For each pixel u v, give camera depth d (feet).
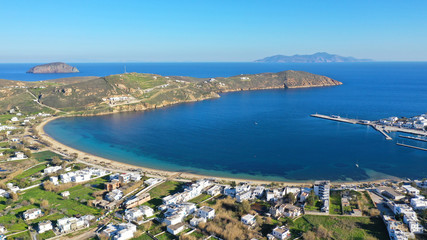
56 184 486.38
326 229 353.92
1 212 391.04
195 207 407.23
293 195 422.41
